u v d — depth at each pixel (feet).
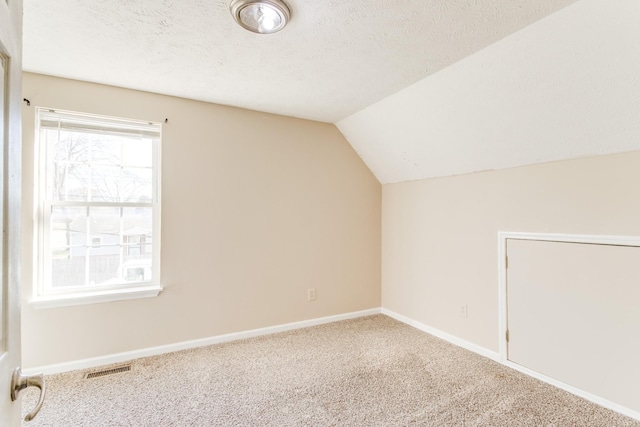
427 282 10.21
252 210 9.73
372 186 11.95
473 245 8.80
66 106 7.58
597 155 6.35
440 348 8.96
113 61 6.77
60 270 7.69
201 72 7.26
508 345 7.93
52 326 7.43
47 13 5.15
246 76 7.44
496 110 7.00
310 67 6.98
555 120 6.34
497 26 5.40
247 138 9.64
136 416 5.95
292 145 10.36
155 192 8.66
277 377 7.35
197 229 8.96
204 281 9.06
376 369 7.74
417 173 10.38
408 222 10.96
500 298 8.10
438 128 8.44
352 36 5.78
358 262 11.66
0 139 2.17
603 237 6.27
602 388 6.28
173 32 5.70
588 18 4.79
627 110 5.44
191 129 8.88
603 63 5.14
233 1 4.87
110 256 8.19
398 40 5.90
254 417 5.95
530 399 6.51
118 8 5.03
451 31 5.59
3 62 2.23
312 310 10.78
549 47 5.42
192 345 8.90
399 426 5.71
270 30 5.52
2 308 2.21
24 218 7.22
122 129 8.28
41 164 7.48
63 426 5.65
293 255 10.41
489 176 8.40
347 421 5.84
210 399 6.49
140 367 7.77
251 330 9.75
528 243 7.52
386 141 10.17
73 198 7.80
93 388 6.84
